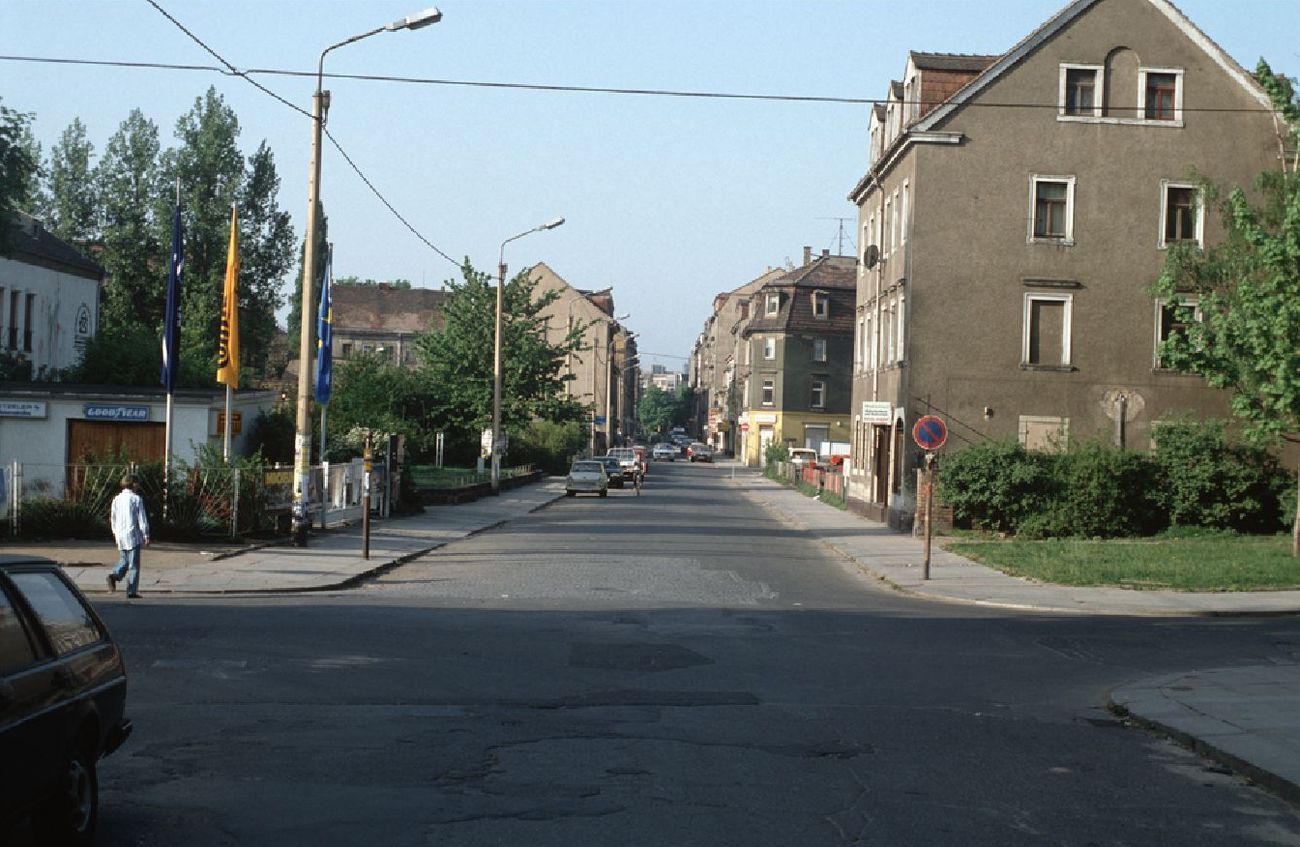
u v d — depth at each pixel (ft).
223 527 87.66
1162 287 100.48
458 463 214.48
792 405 325.01
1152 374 123.54
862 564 91.50
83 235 248.32
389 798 24.91
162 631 47.16
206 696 35.35
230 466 88.89
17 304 159.02
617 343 461.78
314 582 67.82
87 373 148.05
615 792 25.71
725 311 494.59
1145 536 112.27
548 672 40.78
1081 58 123.03
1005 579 80.02
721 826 23.32
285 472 95.45
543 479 247.70
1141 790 27.78
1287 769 28.81
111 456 87.66
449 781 26.40
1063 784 27.99
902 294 127.95
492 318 211.41
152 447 110.63
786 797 25.71
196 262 234.99
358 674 39.34
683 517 141.18
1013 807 25.66
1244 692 40.22
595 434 363.35
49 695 19.76
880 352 142.10
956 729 33.86
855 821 24.00
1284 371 88.94
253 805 24.29
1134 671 45.80
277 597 62.44
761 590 70.95
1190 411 116.57
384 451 124.47
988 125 123.24
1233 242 102.06
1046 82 123.24
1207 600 69.36
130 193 241.76
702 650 46.68
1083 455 112.06
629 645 47.21
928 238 123.24
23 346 160.66
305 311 85.97
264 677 38.37
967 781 27.84
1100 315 123.34
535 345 210.79
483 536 108.37
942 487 115.44
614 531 116.06
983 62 130.52
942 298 123.24
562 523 126.93
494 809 24.20
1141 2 122.93
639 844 22.02
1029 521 111.96
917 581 78.64
